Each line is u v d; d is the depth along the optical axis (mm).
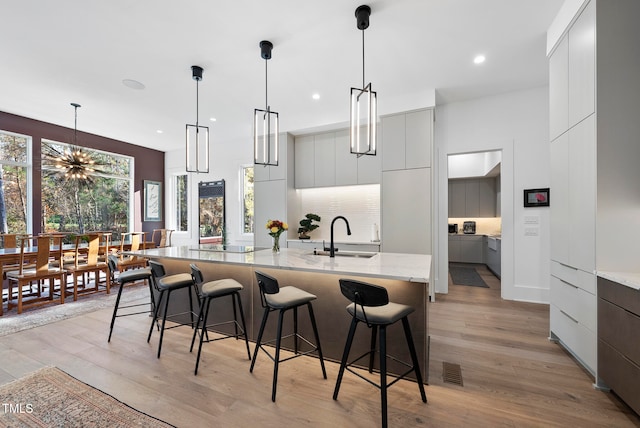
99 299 4281
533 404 1859
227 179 6820
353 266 2248
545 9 2520
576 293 2340
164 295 3342
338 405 1859
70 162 4871
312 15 2545
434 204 4504
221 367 2328
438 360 2430
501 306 3879
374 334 2203
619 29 2035
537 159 4031
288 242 5137
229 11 2475
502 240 4230
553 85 2703
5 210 4902
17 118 4965
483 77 3730
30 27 2639
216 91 4074
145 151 7215
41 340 2834
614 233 2041
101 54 3109
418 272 1989
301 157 5383
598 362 2031
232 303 2916
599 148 2055
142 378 2164
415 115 4164
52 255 4488
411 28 2740
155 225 7402
